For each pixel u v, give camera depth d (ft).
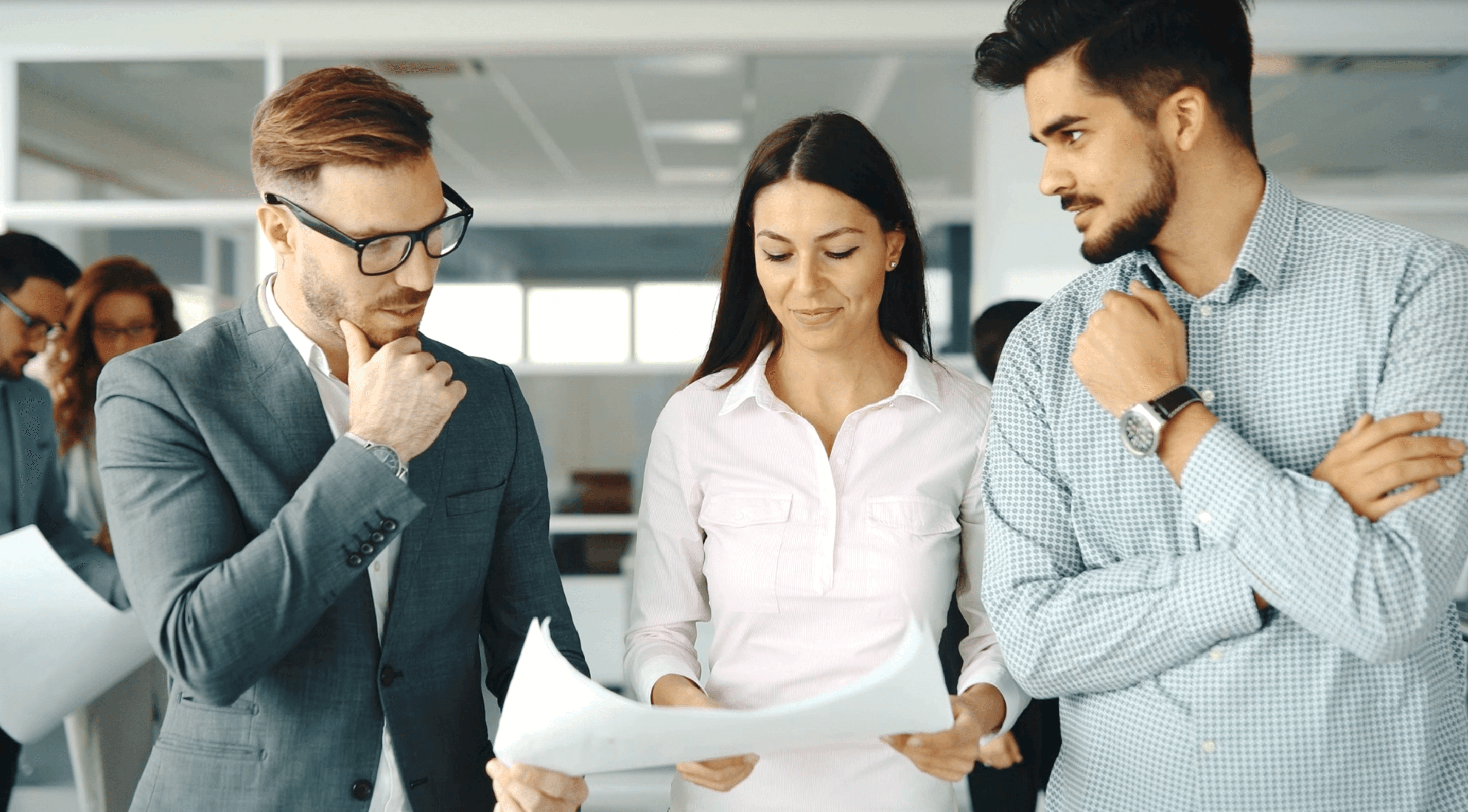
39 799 10.60
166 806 3.94
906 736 3.84
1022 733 6.28
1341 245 3.74
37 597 5.95
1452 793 3.60
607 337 16.37
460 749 4.39
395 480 3.78
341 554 3.71
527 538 4.82
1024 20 3.70
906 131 14.79
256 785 3.93
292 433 4.11
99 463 3.96
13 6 14.10
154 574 3.71
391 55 14.48
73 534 8.34
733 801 4.55
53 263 8.04
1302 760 3.56
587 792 3.91
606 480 15.99
